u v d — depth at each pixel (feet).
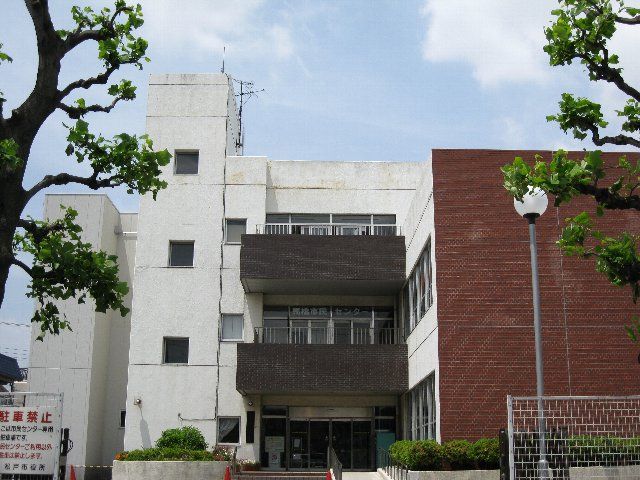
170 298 93.97
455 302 64.23
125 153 43.16
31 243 45.57
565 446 39.73
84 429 97.81
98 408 102.42
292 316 95.04
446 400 62.54
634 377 62.64
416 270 80.43
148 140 44.37
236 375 86.22
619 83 35.96
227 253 95.25
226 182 97.09
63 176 41.50
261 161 97.86
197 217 96.12
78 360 99.86
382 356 85.10
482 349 63.36
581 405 48.70
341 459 92.02
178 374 91.97
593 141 36.65
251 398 91.45
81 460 96.73
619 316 63.67
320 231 96.22
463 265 64.85
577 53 36.11
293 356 85.56
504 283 64.49
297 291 94.02
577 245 35.35
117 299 44.39
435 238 65.46
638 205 34.01
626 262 33.73
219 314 93.76
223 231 95.91
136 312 93.35
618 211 65.16
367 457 92.12
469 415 62.34
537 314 40.40
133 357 92.17
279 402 93.30
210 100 99.19
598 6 34.99
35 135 38.99
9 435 42.86
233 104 106.01
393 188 98.63
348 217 98.27
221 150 97.91
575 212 65.31
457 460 58.13
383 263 86.94
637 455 39.96
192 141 98.07
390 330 94.73
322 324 94.99
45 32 39.17
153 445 89.97
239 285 94.58
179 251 95.96
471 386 62.75
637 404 43.78
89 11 43.55
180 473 74.18
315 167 99.04
